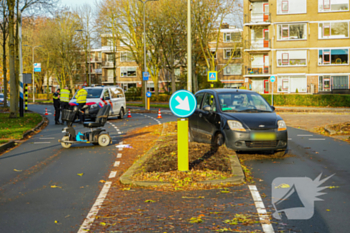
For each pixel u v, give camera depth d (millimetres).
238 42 44438
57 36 57781
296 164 8875
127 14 44750
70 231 4629
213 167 7930
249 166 8695
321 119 22266
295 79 47406
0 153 11047
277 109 31875
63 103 21062
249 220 4910
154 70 53125
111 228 4684
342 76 46344
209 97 11484
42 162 9547
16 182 7395
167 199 5965
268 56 48031
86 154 10688
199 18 39781
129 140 13617
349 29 45938
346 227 4652
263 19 48125
